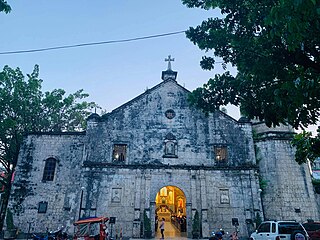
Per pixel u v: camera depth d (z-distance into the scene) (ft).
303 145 35.65
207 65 44.34
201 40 42.32
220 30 39.55
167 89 91.45
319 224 62.85
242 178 81.10
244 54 36.83
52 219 77.20
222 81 42.37
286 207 78.43
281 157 84.02
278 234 45.44
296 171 82.53
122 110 87.51
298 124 33.22
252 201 78.23
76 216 73.82
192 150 84.02
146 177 79.15
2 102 93.71
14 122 86.74
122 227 73.77
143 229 73.51
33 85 98.63
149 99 89.61
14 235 72.95
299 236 44.11
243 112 42.19
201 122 87.66
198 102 43.45
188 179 80.18
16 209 77.87
